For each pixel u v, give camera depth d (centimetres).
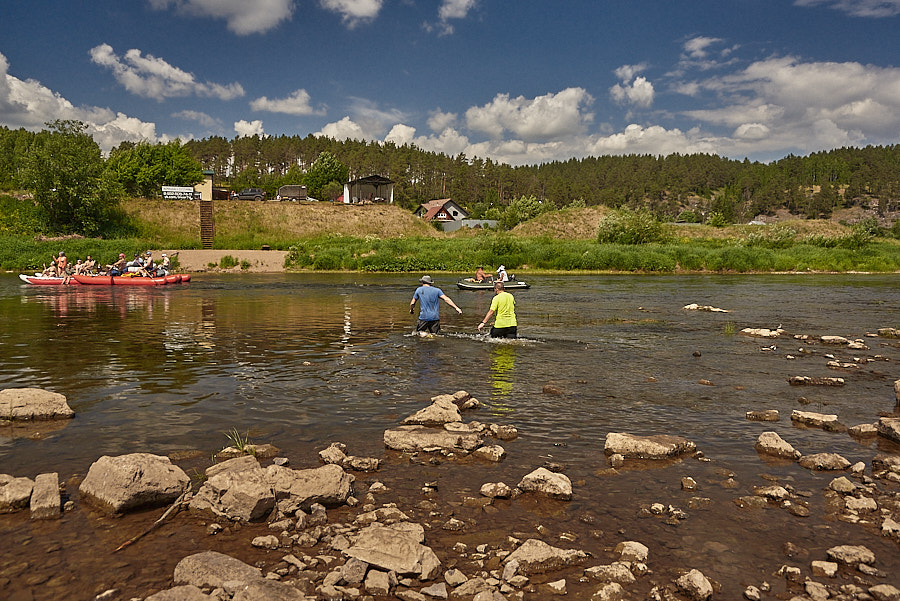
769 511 465
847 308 2050
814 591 343
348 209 6681
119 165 7106
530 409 752
